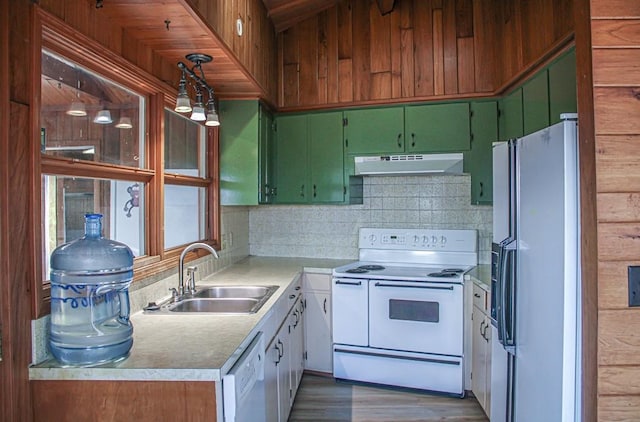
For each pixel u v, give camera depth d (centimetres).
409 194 370
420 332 306
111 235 195
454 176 360
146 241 221
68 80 164
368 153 345
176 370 137
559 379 143
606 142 123
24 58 134
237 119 315
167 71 234
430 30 334
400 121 339
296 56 358
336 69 350
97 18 171
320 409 287
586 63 126
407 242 357
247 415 171
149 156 221
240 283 271
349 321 323
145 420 139
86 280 145
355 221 382
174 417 138
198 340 163
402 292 309
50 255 157
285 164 362
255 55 283
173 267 243
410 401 296
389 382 315
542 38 234
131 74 196
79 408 139
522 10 266
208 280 281
